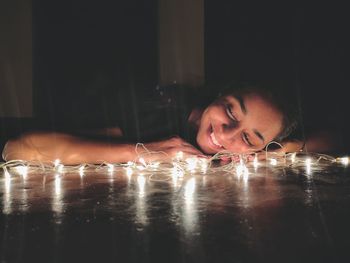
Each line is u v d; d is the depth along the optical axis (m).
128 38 1.01
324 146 0.76
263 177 0.49
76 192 0.39
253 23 1.02
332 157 0.70
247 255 0.22
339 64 1.00
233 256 0.22
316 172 0.54
